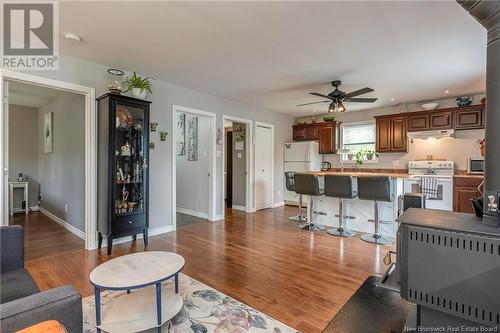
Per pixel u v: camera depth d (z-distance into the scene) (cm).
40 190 582
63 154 448
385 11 223
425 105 518
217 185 514
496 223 110
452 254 107
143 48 296
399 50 301
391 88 452
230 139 680
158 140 412
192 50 301
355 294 188
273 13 226
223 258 308
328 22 241
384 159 592
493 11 108
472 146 493
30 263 293
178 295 203
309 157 646
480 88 452
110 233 321
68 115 427
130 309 182
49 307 104
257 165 611
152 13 226
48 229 432
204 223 482
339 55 315
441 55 314
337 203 450
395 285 159
